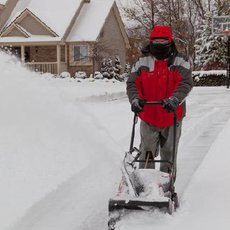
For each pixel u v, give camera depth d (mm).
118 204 5387
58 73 47438
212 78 41250
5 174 7066
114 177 7977
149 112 6633
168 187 5949
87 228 6027
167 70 6504
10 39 47188
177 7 56625
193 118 15867
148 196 5531
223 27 41031
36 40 46781
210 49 46750
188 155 10219
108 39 52156
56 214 6352
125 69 56531
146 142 6773
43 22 47188
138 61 6664
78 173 7543
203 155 10219
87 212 6523
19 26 47281
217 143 10328
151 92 6582
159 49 6383
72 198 6840
